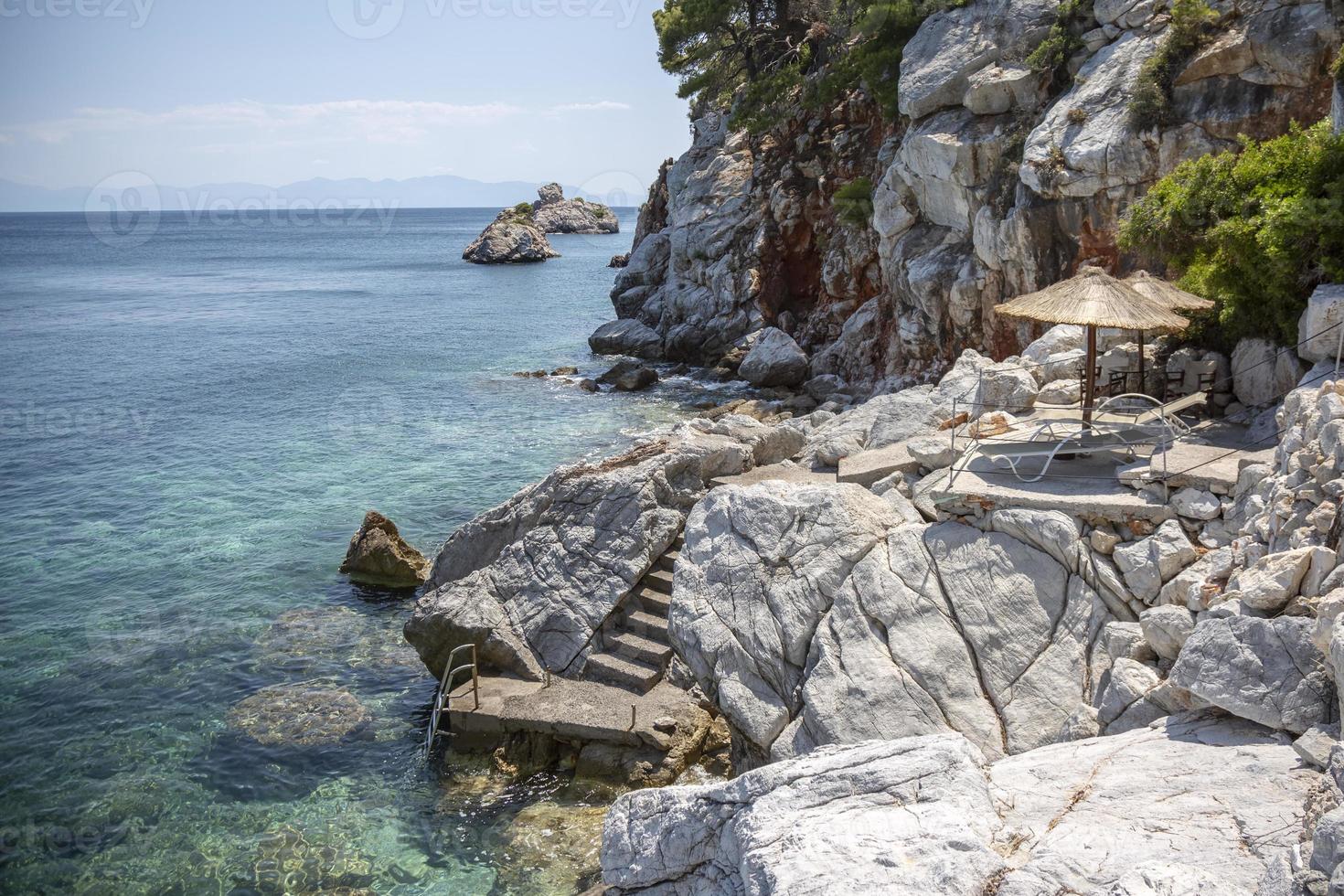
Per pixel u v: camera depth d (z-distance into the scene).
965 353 20.23
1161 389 16.88
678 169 60.34
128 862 13.81
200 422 40.38
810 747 11.94
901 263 37.56
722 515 14.47
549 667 17.50
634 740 15.27
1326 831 5.54
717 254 54.44
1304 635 8.05
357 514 28.86
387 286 105.56
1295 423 11.85
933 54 35.75
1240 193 16.39
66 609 22.41
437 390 47.00
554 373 51.00
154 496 30.73
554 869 13.34
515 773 15.54
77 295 91.44
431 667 18.48
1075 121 28.66
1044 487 13.02
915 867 6.34
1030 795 7.64
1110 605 11.66
